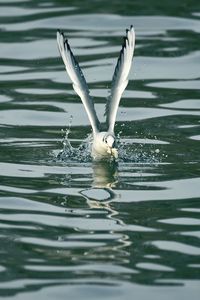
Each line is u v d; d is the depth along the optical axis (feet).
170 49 76.33
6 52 76.69
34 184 53.83
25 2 86.63
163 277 42.83
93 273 43.27
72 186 53.57
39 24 81.61
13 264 44.14
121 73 55.06
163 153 58.29
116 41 78.02
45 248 45.75
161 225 48.32
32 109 65.87
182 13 83.35
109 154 56.34
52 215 49.62
